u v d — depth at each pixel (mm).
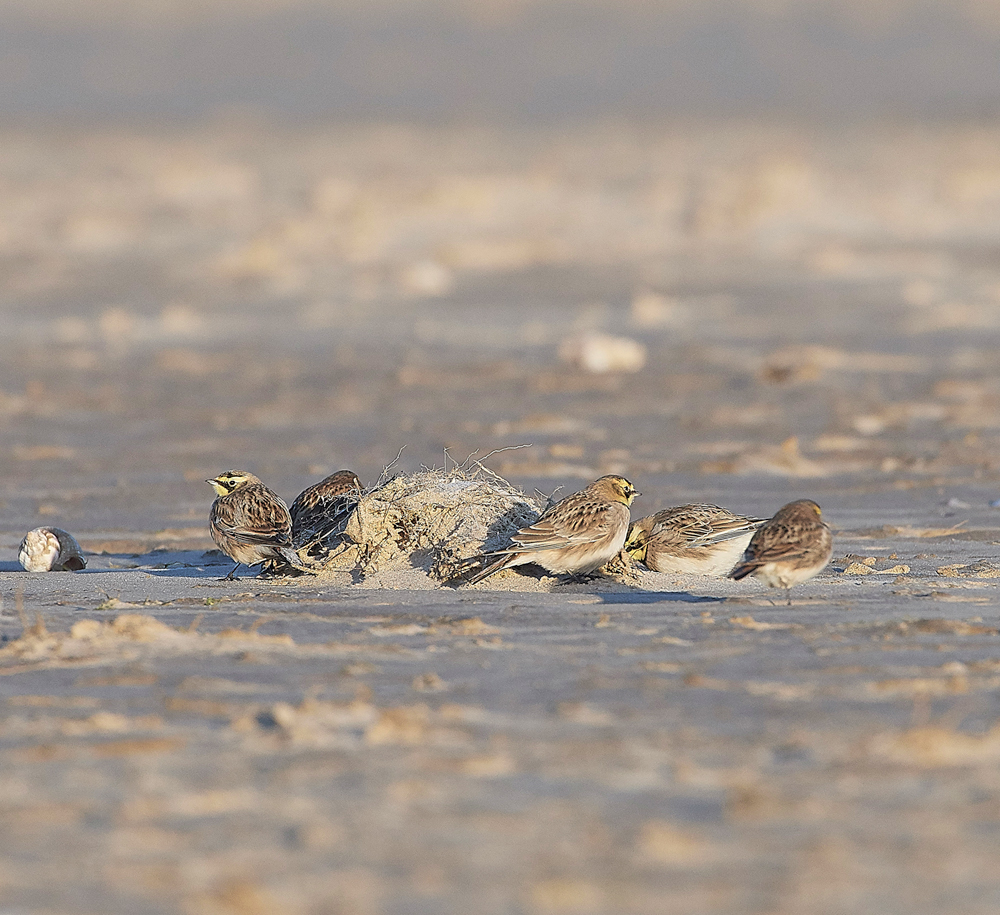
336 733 6789
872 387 23375
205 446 19344
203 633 8844
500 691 7488
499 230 48625
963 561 11789
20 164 83438
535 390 23875
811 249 42938
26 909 4961
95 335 31328
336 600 10016
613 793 5980
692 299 35531
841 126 116750
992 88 182250
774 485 16109
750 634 8719
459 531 10898
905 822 5656
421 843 5469
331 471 17547
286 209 54656
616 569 10836
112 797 5969
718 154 84250
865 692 7395
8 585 10797
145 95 196875
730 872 5211
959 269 38438
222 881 5148
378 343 29781
